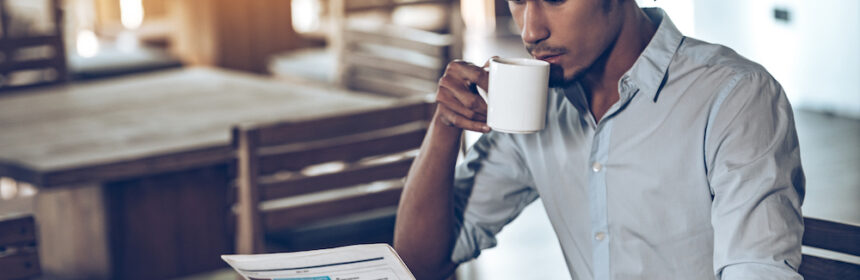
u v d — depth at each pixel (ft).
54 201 10.26
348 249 3.86
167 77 11.78
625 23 3.98
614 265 4.26
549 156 4.40
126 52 16.31
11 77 13.71
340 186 7.82
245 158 7.22
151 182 9.57
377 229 9.18
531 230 12.91
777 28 19.13
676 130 3.97
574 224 4.46
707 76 3.92
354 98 10.50
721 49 3.99
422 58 13.30
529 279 11.23
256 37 18.66
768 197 3.66
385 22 14.78
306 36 19.48
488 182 4.71
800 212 3.70
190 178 9.80
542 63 3.79
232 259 3.95
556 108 4.35
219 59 18.30
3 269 5.23
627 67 4.05
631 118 4.06
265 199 7.45
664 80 3.98
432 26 15.33
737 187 3.70
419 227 4.52
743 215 3.65
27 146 8.51
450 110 4.12
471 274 10.98
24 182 7.89
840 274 4.35
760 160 3.70
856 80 18.26
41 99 10.60
